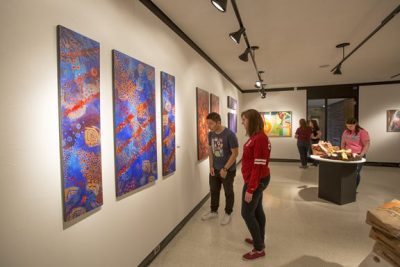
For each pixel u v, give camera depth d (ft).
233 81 20.47
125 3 5.76
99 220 4.90
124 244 5.70
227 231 8.76
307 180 16.35
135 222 6.14
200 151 11.16
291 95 24.16
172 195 8.33
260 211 7.00
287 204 11.59
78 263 4.37
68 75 4.00
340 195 11.44
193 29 9.18
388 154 21.45
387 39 10.53
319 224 9.32
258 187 6.33
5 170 3.16
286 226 9.14
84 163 4.36
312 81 21.17
